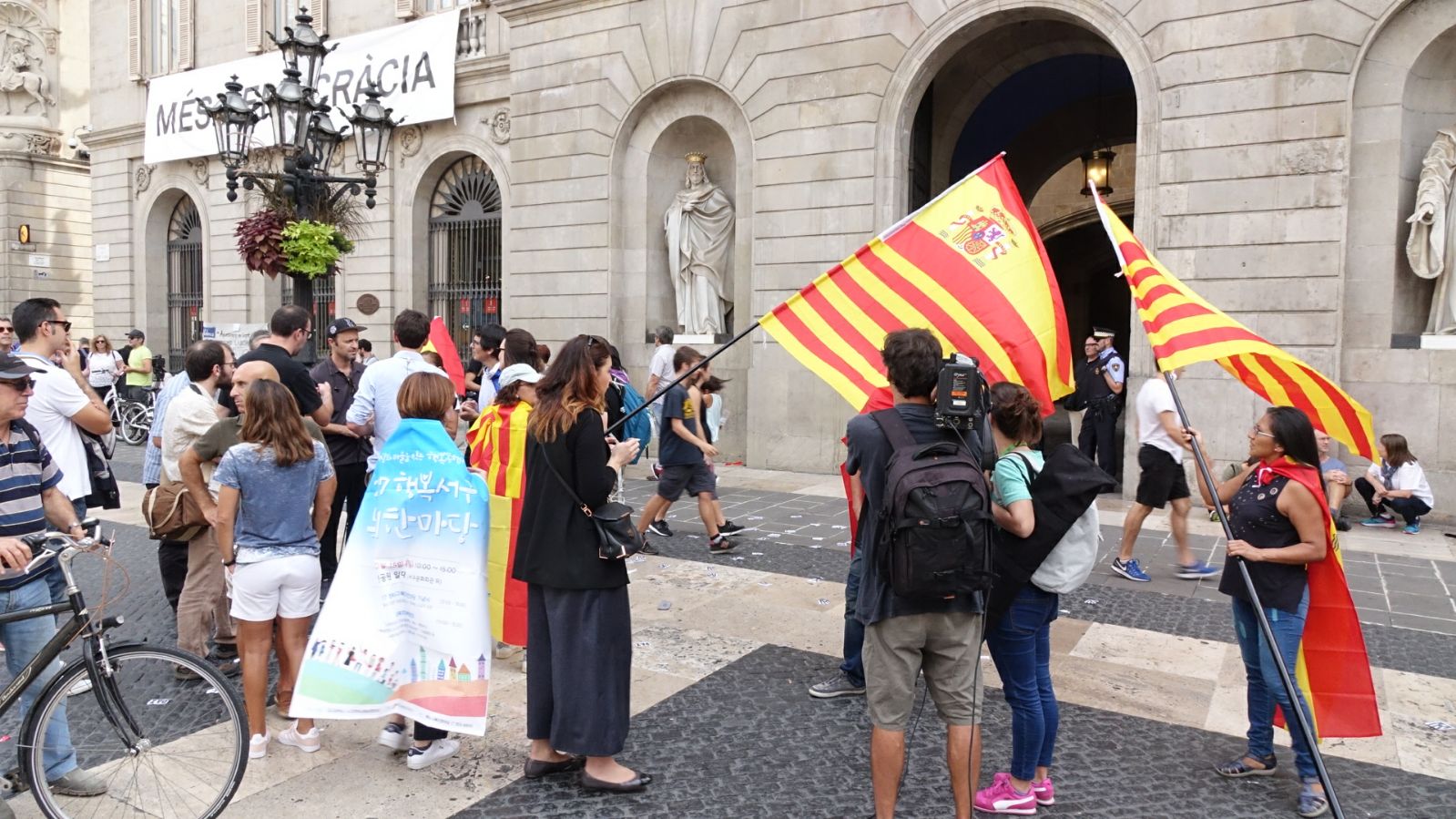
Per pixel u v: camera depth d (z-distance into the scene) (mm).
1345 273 9891
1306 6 9734
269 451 4207
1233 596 4078
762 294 12922
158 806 3602
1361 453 4496
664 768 4141
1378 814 3801
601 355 5961
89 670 3496
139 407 16516
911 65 11820
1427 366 9594
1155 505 7199
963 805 3418
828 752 4301
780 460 12883
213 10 19484
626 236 14258
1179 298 4492
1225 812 3816
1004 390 3754
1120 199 18234
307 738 4285
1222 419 10117
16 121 25219
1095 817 3756
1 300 25094
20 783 3811
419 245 17141
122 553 8156
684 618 6258
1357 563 7891
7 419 3643
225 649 5469
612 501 3979
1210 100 10219
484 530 4148
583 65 14234
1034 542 3582
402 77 16609
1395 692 5086
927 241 4906
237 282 19391
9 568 3459
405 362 6516
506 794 3918
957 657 3395
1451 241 9570
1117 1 10680
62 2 25953
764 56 12742
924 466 3217
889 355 3525
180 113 19578
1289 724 3838
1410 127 9789
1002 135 15891
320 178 9938
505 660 5531
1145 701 4918
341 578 4102
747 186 13383
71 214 26109
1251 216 10070
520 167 14938
